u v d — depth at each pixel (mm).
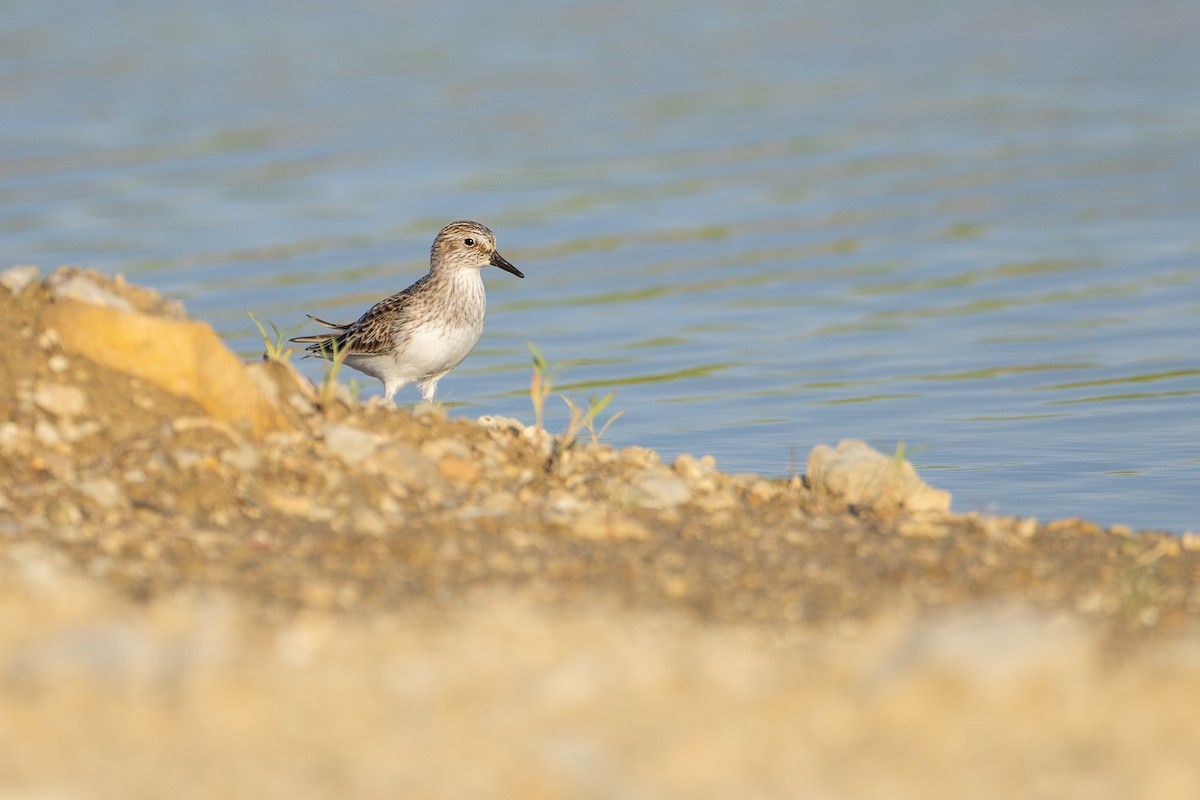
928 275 25719
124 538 9625
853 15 64812
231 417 11406
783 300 24297
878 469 12016
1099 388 19016
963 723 7441
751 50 54969
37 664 7719
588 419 13008
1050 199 31516
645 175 34719
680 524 10734
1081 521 11578
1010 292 24391
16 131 39750
